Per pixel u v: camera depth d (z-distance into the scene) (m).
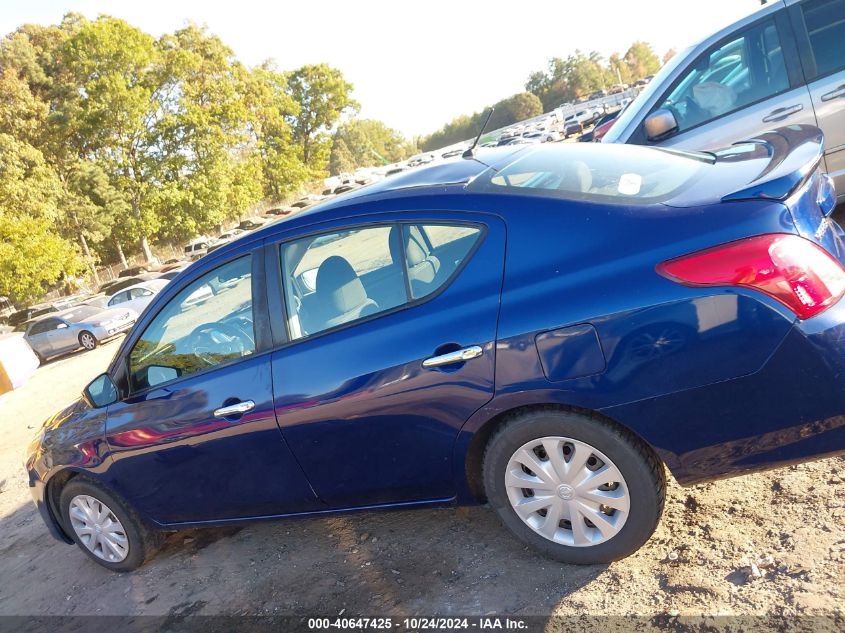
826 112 4.78
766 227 2.06
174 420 3.16
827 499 2.59
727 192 2.26
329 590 2.98
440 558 2.95
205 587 3.32
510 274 2.40
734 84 5.12
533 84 163.50
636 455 2.32
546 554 2.63
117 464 3.42
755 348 2.06
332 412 2.73
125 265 63.47
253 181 70.88
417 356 2.51
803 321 2.01
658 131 4.95
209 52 65.50
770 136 2.97
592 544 2.52
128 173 58.34
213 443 3.08
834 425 2.09
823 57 4.77
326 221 2.86
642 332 2.16
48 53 74.75
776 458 2.19
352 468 2.83
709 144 5.16
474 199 2.56
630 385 2.20
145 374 3.35
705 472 2.28
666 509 2.83
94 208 56.25
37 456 3.75
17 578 4.11
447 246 2.55
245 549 3.57
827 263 2.08
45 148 59.41
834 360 2.02
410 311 2.59
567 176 2.66
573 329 2.24
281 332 2.91
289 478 3.00
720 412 2.16
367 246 2.72
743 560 2.41
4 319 40.91
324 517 3.09
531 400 2.36
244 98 76.12
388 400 2.60
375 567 3.04
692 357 2.12
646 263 2.18
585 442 2.38
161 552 3.83
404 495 2.83
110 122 54.91
